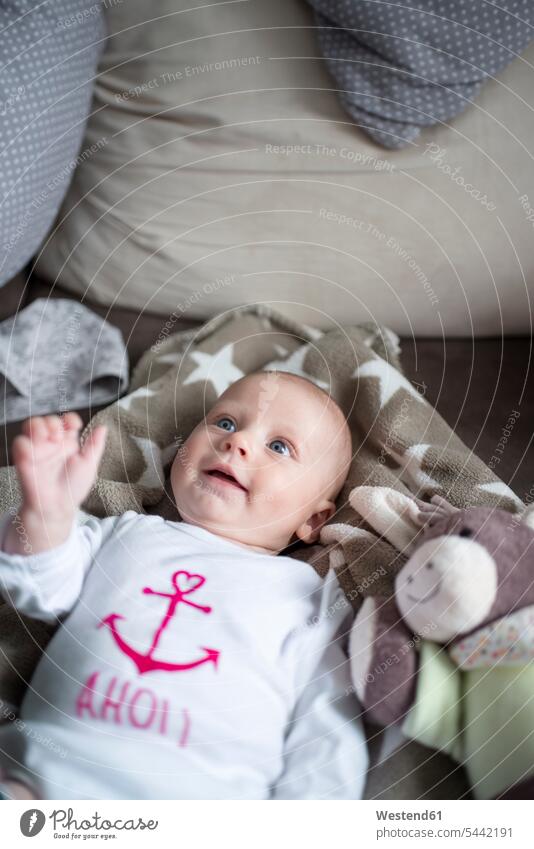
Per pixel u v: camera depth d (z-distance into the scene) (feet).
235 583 3.25
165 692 2.90
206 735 2.87
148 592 3.16
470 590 2.84
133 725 2.83
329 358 4.39
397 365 4.49
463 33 4.09
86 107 4.52
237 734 2.91
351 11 4.13
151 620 3.07
